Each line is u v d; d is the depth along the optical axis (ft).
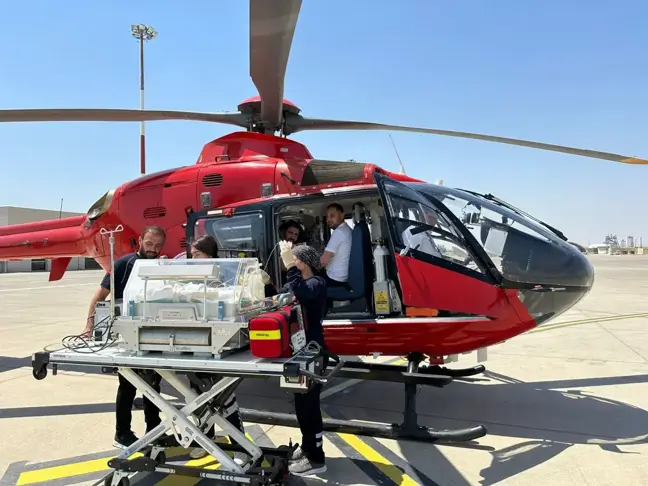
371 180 16.01
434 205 14.34
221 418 9.96
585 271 14.44
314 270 10.94
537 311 13.93
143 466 9.61
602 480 10.97
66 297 60.44
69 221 23.82
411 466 11.77
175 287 9.61
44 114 17.12
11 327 34.71
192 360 9.04
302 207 17.40
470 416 15.47
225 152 18.95
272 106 17.17
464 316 13.64
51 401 17.37
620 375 20.52
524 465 11.79
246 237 16.16
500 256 13.93
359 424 13.25
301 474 11.02
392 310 14.34
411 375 13.65
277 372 8.53
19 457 12.50
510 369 21.75
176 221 18.65
